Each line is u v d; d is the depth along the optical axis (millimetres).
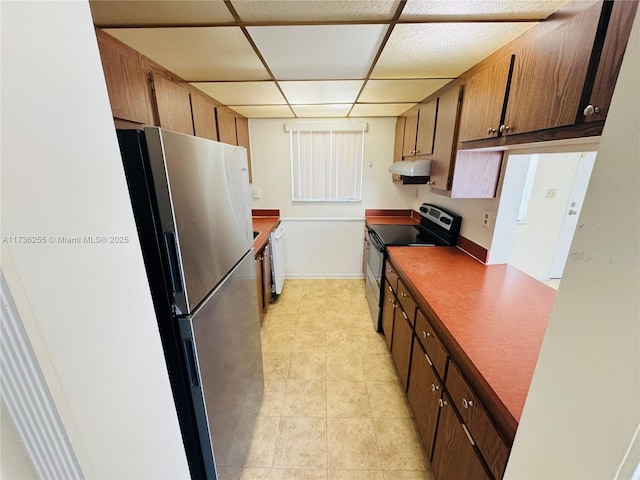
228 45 1287
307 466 1487
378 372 2152
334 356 2336
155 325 777
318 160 3408
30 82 418
